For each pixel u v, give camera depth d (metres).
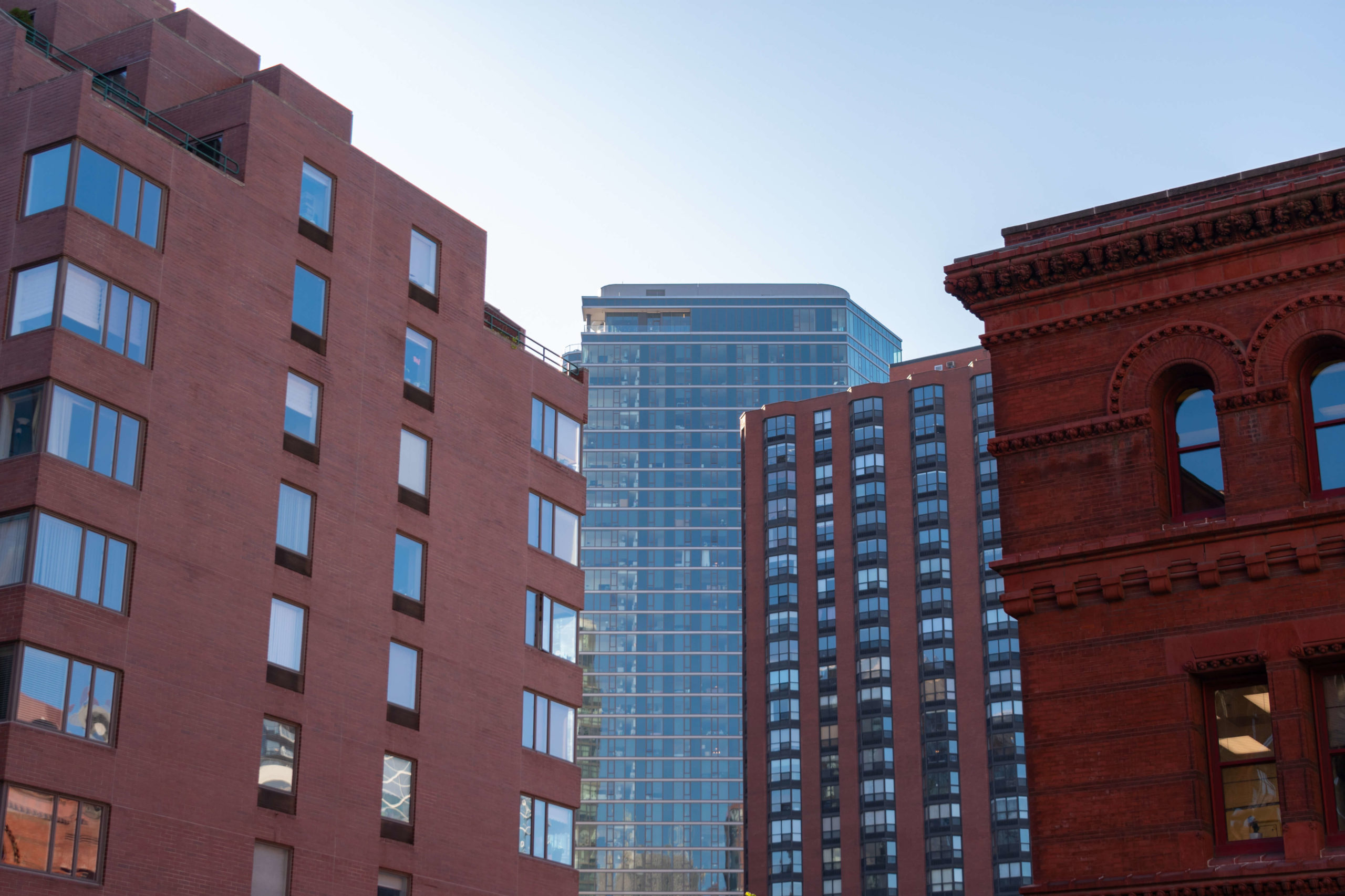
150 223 50.03
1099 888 25.64
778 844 156.38
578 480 67.75
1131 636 26.91
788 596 165.88
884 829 152.38
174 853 45.88
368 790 53.00
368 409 56.97
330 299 56.44
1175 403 28.30
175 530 48.38
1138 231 28.56
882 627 159.75
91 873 43.56
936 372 167.38
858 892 151.25
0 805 41.44
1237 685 26.22
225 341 51.69
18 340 46.56
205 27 63.97
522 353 66.00
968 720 153.62
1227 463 26.92
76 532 45.44
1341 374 26.81
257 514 51.38
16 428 45.72
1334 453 26.53
